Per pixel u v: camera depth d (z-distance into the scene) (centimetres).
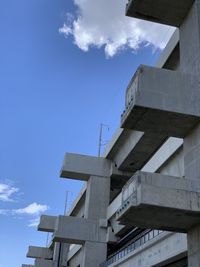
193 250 1788
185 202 1642
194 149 1845
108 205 4419
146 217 1756
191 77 1891
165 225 1848
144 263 3111
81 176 4572
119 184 4744
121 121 1912
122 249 3756
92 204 4403
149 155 3831
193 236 1809
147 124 1891
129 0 2155
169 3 2069
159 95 1811
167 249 2719
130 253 3412
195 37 1975
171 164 3038
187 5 2073
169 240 2711
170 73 1872
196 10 2012
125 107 1895
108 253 4719
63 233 4172
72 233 4191
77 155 4597
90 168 4550
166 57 2930
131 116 1838
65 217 4256
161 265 2939
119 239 4184
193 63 1953
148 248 3077
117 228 4069
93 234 4241
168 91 1831
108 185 4500
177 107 1806
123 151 4069
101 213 4381
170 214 1691
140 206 1623
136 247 3353
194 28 2003
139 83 1806
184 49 2083
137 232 3834
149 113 1802
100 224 4278
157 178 1678
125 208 1703
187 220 1752
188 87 1866
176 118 1828
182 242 2495
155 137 3397
